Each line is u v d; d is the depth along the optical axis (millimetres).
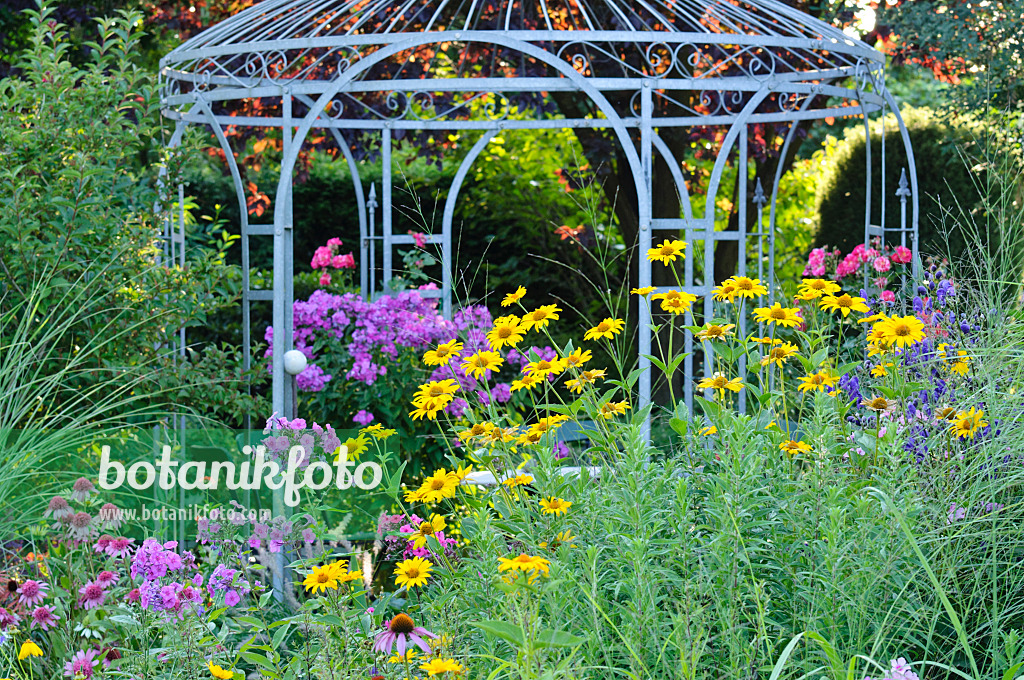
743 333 2914
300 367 3949
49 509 2756
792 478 2461
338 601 2176
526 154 9039
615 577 2271
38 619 2572
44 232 3941
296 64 5914
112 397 3928
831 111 5758
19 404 3357
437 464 5059
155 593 2363
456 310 6242
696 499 2348
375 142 7004
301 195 8992
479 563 2285
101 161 4086
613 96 6750
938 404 2613
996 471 2436
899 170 8102
